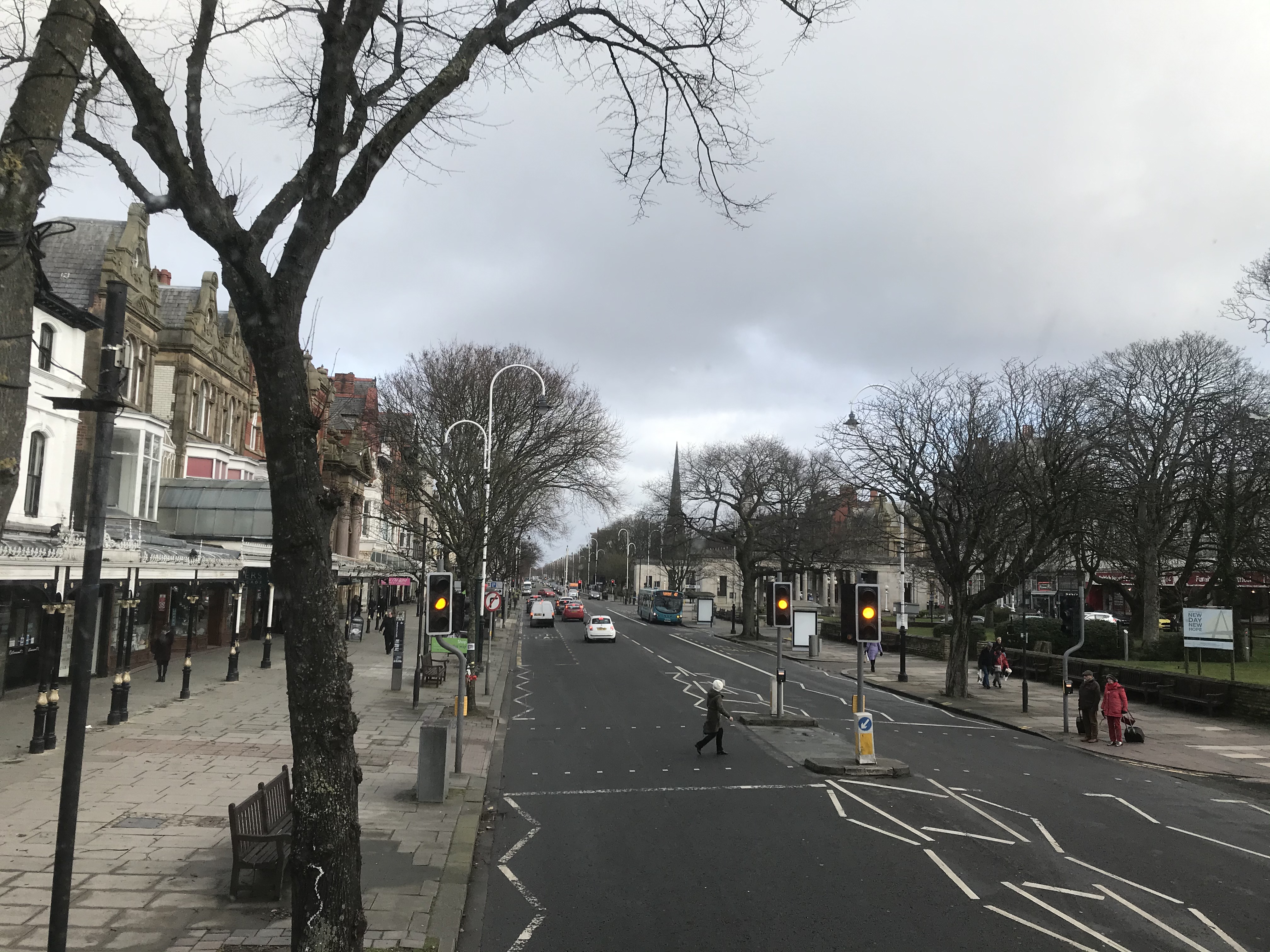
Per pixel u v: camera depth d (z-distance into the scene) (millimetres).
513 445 35719
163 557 20594
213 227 5441
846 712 24172
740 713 22812
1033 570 28438
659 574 131625
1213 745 19922
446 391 35188
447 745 12305
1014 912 8500
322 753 5449
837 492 52312
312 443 5684
